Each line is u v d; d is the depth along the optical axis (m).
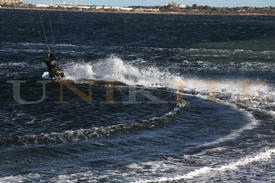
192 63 64.69
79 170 19.20
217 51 85.56
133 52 80.06
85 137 24.30
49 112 30.64
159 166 19.86
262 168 19.75
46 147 22.30
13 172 18.73
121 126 26.80
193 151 22.27
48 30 146.62
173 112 31.28
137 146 23.03
